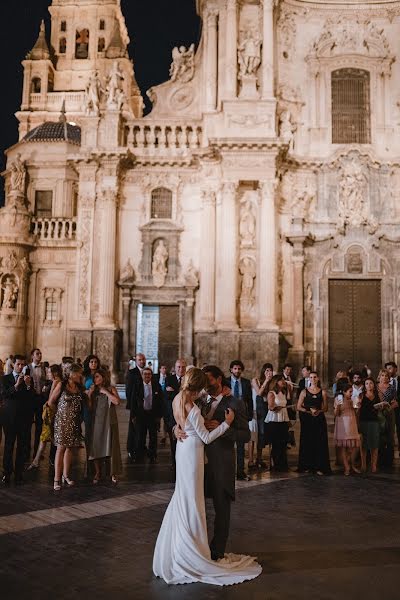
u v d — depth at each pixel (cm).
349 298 3556
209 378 829
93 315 3459
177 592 691
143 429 1598
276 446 1468
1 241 3688
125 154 3484
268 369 1510
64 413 1248
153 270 3541
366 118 3684
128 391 1605
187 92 3747
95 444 1293
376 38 3709
